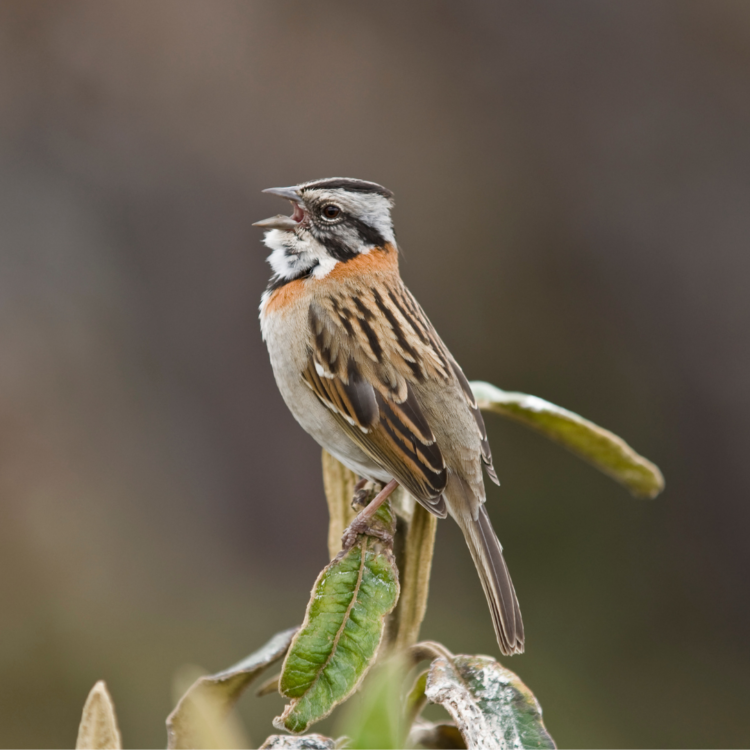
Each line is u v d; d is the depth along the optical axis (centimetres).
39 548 1374
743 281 1536
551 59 1647
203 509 1485
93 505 1434
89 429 1466
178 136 1555
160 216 1544
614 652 1274
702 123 1599
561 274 1584
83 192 1529
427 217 1596
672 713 1210
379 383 547
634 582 1328
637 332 1537
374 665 376
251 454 1519
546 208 1609
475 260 1592
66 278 1504
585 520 1338
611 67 1634
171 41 1561
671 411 1495
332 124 1591
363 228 596
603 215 1590
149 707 1195
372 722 230
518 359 1552
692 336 1523
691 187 1580
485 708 314
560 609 1298
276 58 1596
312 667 338
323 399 562
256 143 1574
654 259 1562
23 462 1428
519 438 1360
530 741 307
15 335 1470
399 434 537
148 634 1305
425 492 516
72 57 1534
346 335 560
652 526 1366
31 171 1512
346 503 454
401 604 398
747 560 1384
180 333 1532
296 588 1443
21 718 1185
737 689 1246
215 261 1550
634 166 1602
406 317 576
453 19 1656
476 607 1307
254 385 1536
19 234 1498
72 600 1323
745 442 1452
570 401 1522
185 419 1515
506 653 489
